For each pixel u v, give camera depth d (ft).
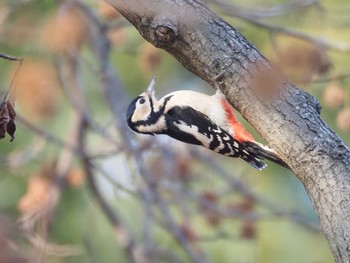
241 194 47.52
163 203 44.50
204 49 25.89
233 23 48.44
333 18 45.19
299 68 34.63
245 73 25.72
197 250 44.98
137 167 43.65
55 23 39.75
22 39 40.88
